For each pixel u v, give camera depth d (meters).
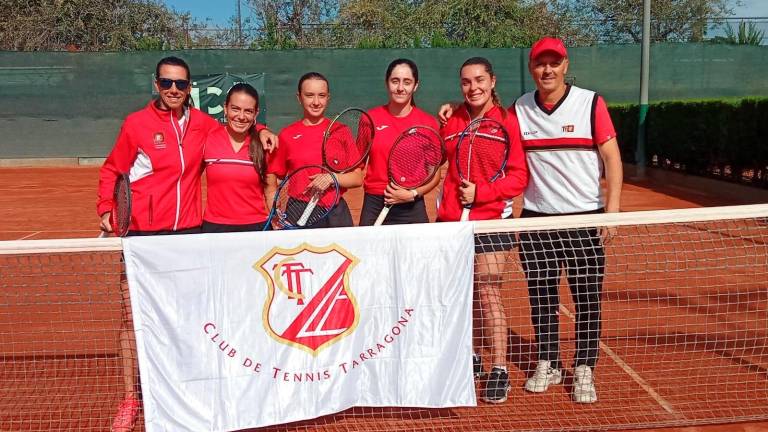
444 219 4.00
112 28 30.39
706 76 18.64
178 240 3.26
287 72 18.98
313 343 3.38
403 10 28.00
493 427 3.46
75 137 19.17
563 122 3.70
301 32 27.70
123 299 3.53
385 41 25.30
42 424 3.54
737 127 12.41
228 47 24.91
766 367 4.15
